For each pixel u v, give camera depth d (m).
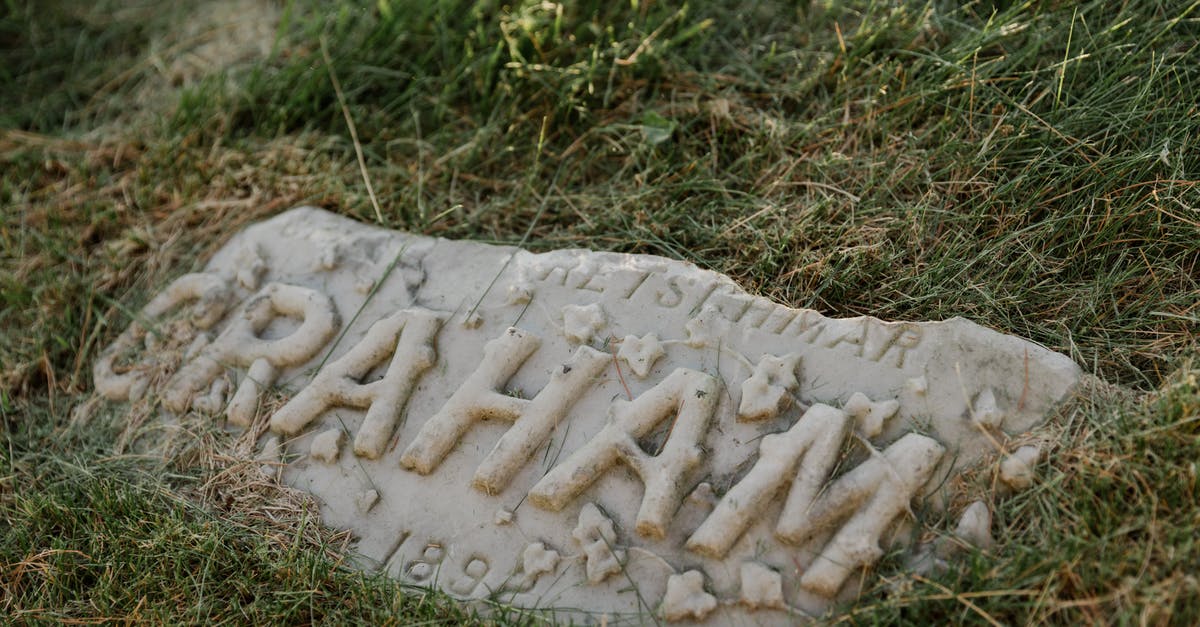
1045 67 1.15
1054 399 0.98
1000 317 1.06
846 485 0.96
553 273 1.08
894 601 0.94
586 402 1.03
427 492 1.04
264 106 1.29
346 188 1.22
